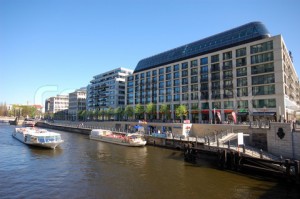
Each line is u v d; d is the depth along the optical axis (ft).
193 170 93.30
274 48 182.91
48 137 151.43
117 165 102.22
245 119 194.29
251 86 194.70
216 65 225.76
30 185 75.00
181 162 108.06
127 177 83.71
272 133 103.65
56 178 82.69
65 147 156.76
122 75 411.95
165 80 278.67
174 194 67.05
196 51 255.91
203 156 111.55
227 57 216.33
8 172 90.48
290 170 78.89
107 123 281.95
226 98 212.23
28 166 100.63
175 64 268.00
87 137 228.63
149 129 201.57
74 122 360.07
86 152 136.36
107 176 85.10
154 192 68.74
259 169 84.64
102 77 449.06
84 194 67.26
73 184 76.07
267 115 179.11
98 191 69.62
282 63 178.40
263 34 199.00
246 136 125.49
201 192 68.74
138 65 346.74
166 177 83.51
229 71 213.66
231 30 232.94
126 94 345.92
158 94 286.46
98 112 387.14
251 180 79.92
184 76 255.29
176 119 256.32
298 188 72.18
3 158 117.70
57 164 104.42
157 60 310.86
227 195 66.23
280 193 67.87
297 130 95.50
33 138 153.99
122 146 161.79
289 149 96.63
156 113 285.43
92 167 98.68
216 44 237.04
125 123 250.57
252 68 195.93
